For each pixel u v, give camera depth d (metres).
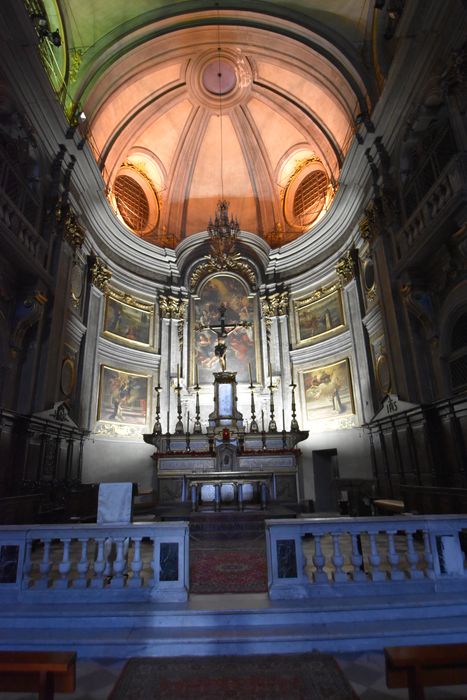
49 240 10.05
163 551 4.57
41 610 4.20
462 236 7.55
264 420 14.66
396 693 3.08
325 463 13.91
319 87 12.98
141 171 16.75
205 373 15.36
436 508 7.30
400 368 9.61
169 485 11.86
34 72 8.91
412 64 8.96
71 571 5.63
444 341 8.62
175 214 17.27
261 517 9.22
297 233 16.69
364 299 12.59
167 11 11.96
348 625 4.04
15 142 9.33
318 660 3.62
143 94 14.13
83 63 11.59
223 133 16.59
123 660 3.70
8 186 8.85
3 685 2.60
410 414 8.91
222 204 13.48
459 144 7.54
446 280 8.56
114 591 4.43
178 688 3.21
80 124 11.31
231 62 14.05
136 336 14.75
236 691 3.15
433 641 3.85
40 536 4.60
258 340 15.70
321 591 4.43
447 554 4.67
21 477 8.22
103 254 13.94
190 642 3.78
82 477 11.49
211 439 12.82
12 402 8.80
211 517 9.20
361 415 12.27
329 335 14.09
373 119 10.73
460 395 7.59
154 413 14.42
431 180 8.86
